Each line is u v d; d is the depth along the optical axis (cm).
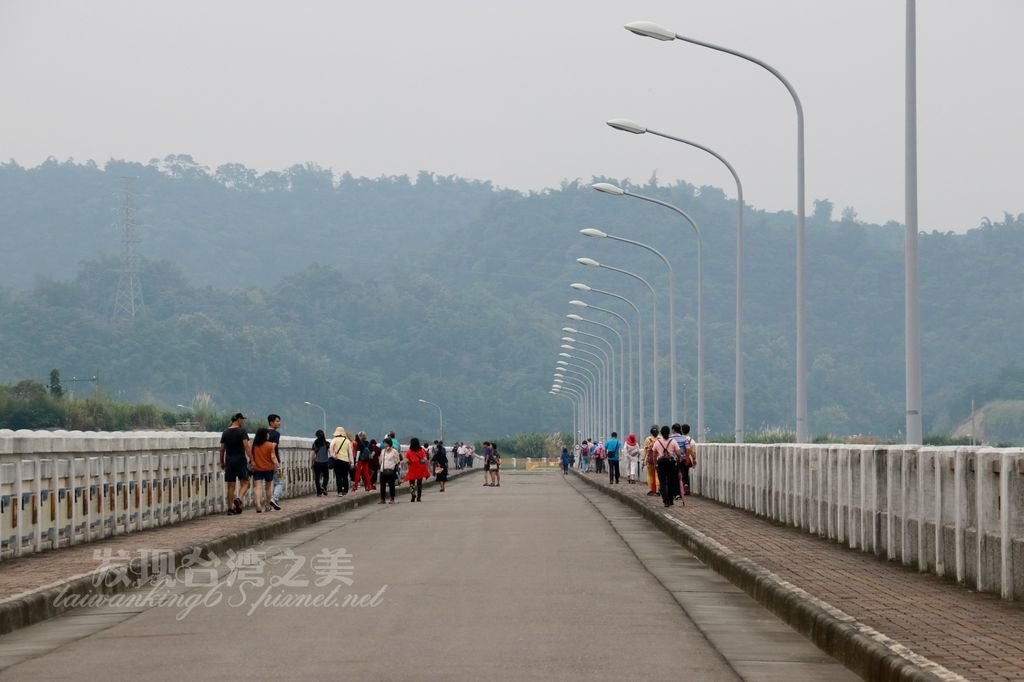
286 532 6172
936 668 2106
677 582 3878
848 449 4494
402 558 4653
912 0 4775
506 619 3039
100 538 4909
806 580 3378
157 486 5731
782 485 5819
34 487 4219
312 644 2675
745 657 2539
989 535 3059
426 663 2441
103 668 2436
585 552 4934
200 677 2323
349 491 10506
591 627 2920
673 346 12950
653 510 6931
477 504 9125
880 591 3136
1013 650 2284
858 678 2323
